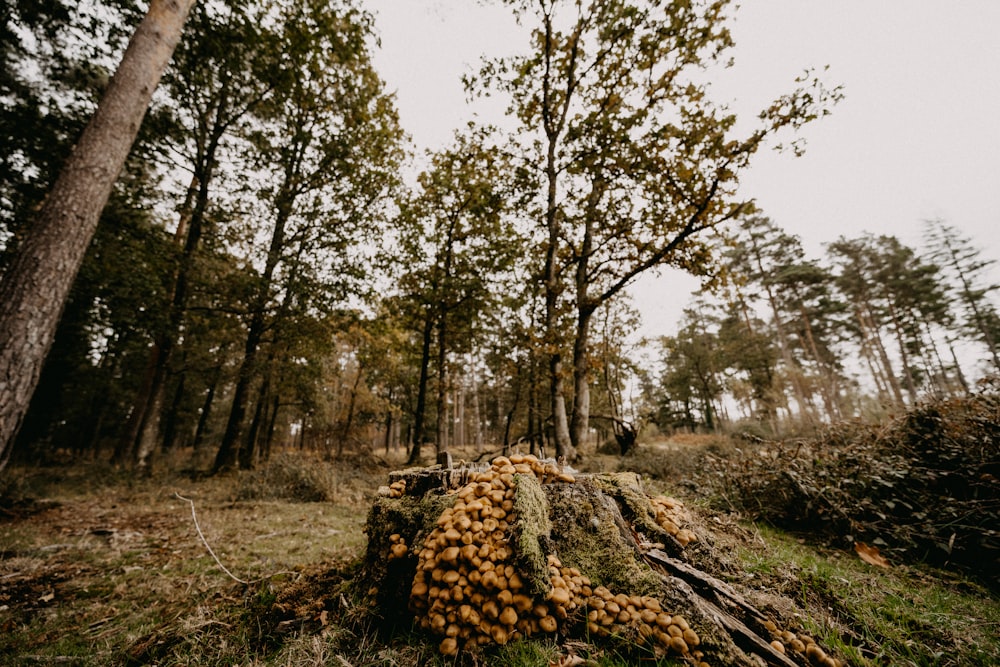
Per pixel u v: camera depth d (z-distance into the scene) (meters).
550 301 11.73
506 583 2.04
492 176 14.26
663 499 3.47
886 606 2.53
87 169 3.95
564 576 2.24
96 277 8.98
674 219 9.75
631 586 2.17
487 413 32.59
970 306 30.62
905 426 5.32
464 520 2.20
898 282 29.03
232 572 3.84
